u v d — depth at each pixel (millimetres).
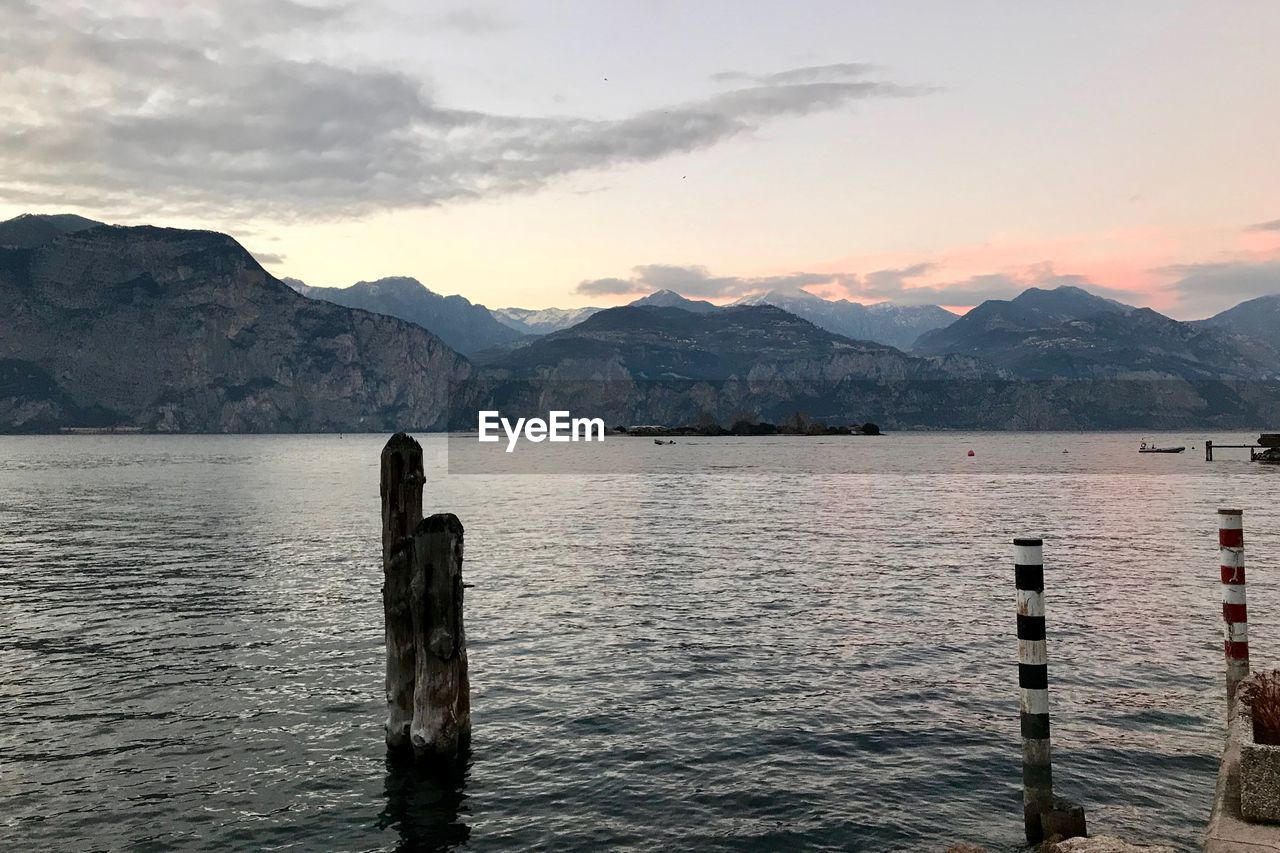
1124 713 13211
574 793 10898
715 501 57219
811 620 20266
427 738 11875
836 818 9984
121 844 9711
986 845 9180
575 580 25922
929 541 34938
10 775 11625
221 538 37281
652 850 9391
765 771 11398
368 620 20953
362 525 42812
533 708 14094
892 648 17594
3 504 56156
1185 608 20906
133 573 27891
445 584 12031
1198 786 10531
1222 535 11695
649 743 12500
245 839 9812
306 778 11516
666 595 23453
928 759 11664
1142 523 41188
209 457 160875
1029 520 43188
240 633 19656
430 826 10086
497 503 56375
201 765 11961
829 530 39281
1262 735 7266
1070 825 8672
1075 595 22609
